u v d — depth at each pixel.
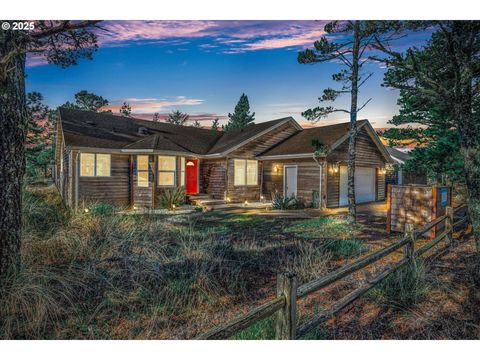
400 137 14.66
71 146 13.09
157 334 3.47
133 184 15.06
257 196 17.94
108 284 4.52
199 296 4.36
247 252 6.61
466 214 8.39
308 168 15.46
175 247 6.60
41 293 3.66
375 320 3.57
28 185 8.79
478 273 4.18
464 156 4.27
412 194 7.98
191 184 17.84
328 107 9.48
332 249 6.79
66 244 5.46
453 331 3.21
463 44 4.18
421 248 5.38
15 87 3.85
